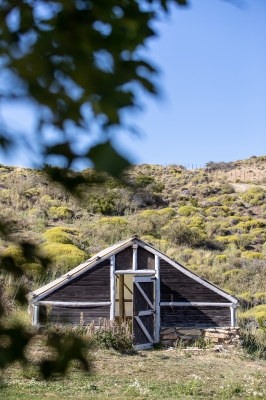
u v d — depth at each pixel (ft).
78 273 53.16
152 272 54.19
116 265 54.03
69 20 4.07
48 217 106.42
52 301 52.29
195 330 53.78
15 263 5.49
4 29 3.82
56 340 4.81
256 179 182.19
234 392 36.65
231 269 88.79
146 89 3.85
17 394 31.12
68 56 3.87
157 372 41.47
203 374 41.93
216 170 200.64
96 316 52.85
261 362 48.91
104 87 3.62
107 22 4.21
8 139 3.32
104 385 36.09
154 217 114.52
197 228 110.73
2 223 5.51
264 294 74.54
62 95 3.57
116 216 117.50
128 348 47.96
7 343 4.63
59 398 31.37
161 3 4.82
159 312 53.72
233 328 53.83
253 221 122.21
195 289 54.85
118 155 3.22
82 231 99.91
